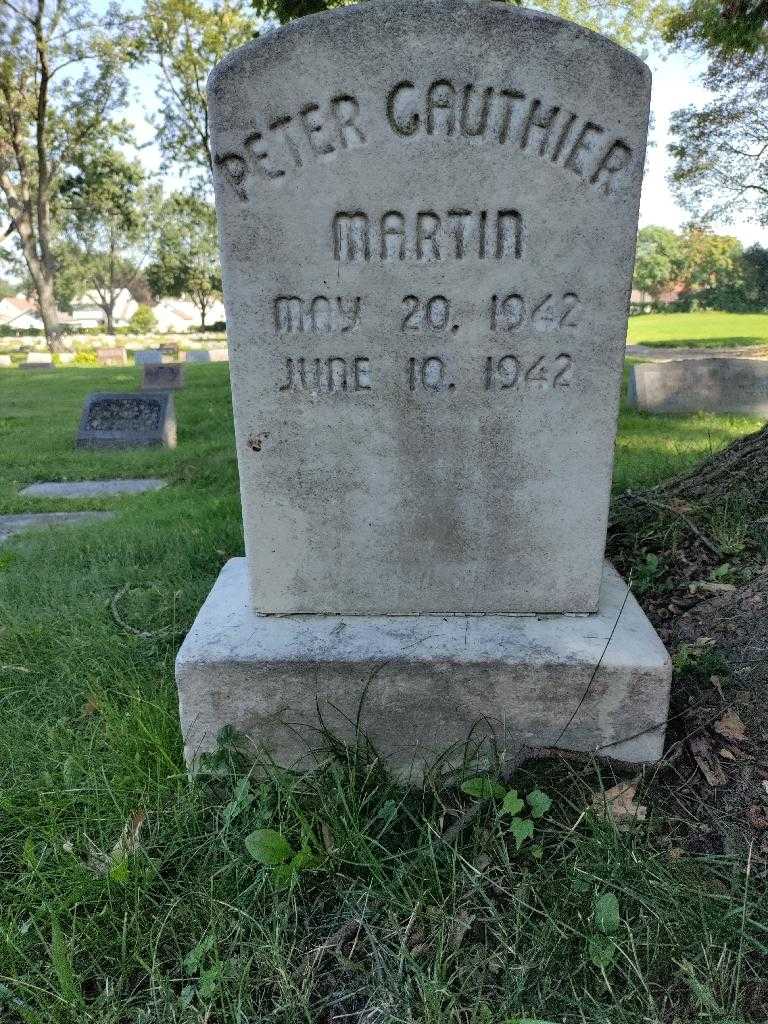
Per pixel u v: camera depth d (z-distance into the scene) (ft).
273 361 6.79
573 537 7.30
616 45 5.93
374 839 6.20
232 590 8.36
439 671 6.90
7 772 7.49
